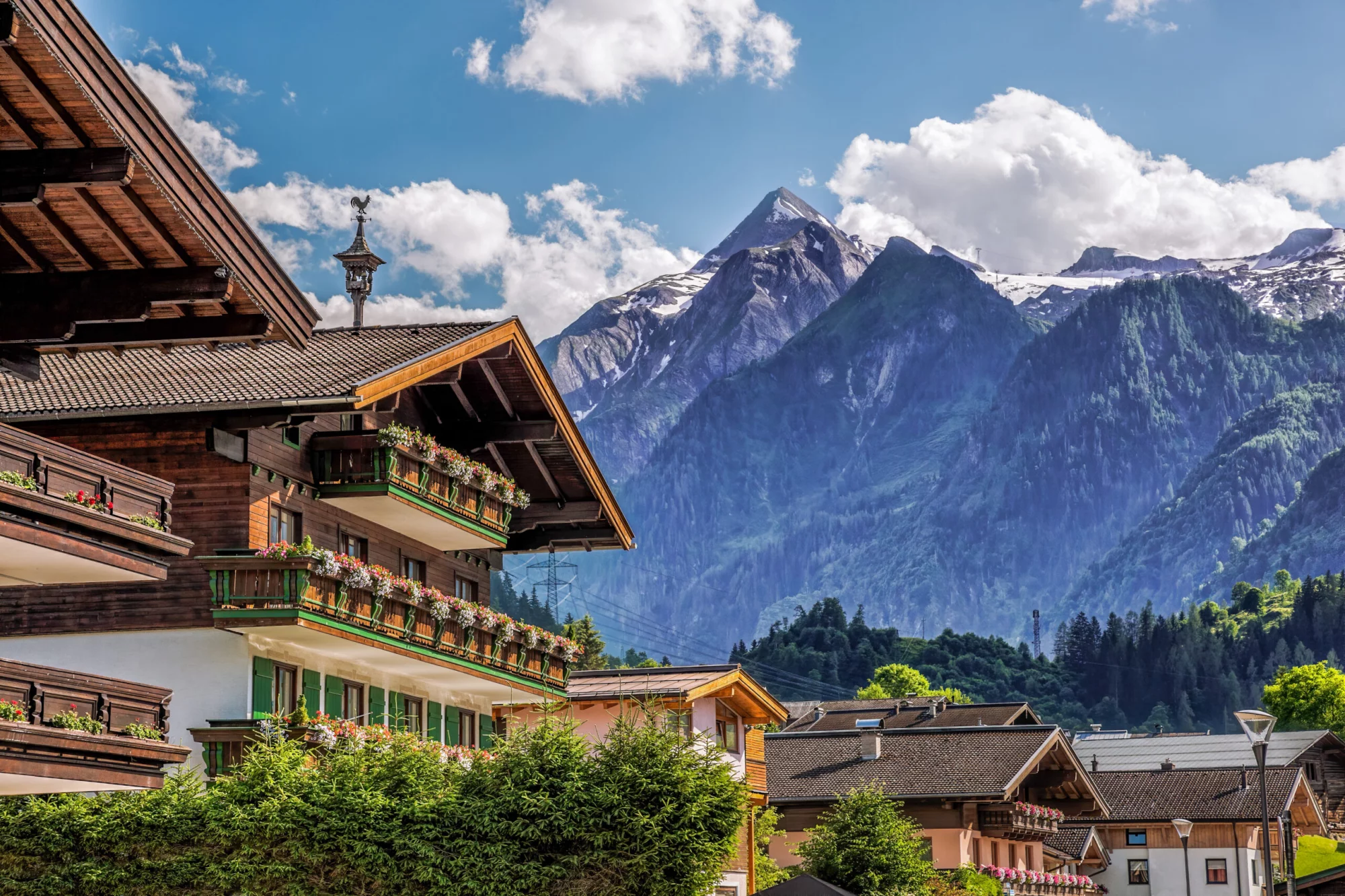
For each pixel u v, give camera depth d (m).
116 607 30.86
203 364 33.47
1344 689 159.88
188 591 30.70
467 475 36.84
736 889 47.78
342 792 29.42
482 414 39.38
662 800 31.56
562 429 39.53
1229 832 81.12
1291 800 80.88
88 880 28.44
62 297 20.81
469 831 30.36
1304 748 106.69
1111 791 85.19
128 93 18.02
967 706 87.88
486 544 39.38
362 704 35.66
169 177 19.00
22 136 18.12
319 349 34.78
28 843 28.58
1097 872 83.06
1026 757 62.66
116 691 23.38
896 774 62.66
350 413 35.19
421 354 33.72
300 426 33.41
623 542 43.28
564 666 41.94
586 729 42.97
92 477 23.20
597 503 42.09
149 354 34.41
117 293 20.80
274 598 30.20
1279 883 79.12
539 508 42.38
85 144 18.23
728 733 48.62
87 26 17.08
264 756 29.36
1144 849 82.75
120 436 31.17
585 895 30.67
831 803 61.66
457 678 37.84
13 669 21.64
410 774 30.58
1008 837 62.53
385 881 29.23
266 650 31.62
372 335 36.69
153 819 28.55
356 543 35.62
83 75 17.22
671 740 32.69
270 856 28.91
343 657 34.47
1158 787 84.44
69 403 30.86
